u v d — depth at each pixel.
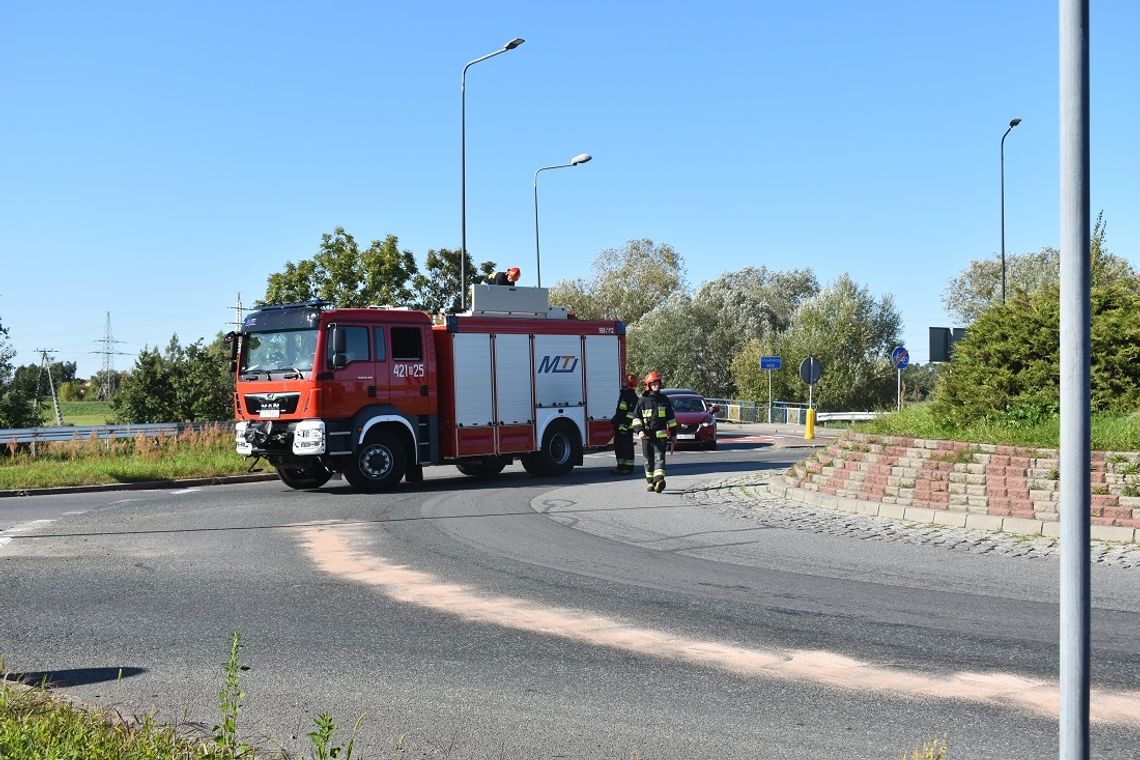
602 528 12.80
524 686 6.10
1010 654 6.71
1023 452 12.21
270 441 17.47
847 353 57.53
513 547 11.41
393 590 9.02
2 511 15.73
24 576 9.75
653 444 16.89
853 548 10.96
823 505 14.46
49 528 13.27
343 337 17.27
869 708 5.64
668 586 9.10
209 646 7.07
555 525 13.12
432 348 18.59
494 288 19.97
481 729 5.32
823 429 42.72
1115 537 10.65
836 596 8.57
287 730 5.30
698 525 12.91
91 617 7.98
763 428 44.62
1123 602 8.08
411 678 6.27
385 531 12.78
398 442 18.02
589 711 5.61
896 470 13.68
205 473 21.81
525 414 19.92
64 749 4.39
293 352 17.36
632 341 68.88
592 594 8.79
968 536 11.55
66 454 24.50
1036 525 11.55
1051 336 14.74
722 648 6.96
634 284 91.50
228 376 38.75
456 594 8.83
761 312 72.06
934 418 15.73
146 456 23.95
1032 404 14.24
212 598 8.70
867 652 6.81
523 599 8.60
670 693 5.95
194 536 12.45
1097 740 5.10
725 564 10.16
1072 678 2.67
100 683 6.17
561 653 6.85
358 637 7.31
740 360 58.81
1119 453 11.06
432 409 18.53
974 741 5.11
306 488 19.05
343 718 5.51
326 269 45.34
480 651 6.91
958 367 15.98
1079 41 2.74
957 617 7.75
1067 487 2.70
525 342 20.00
